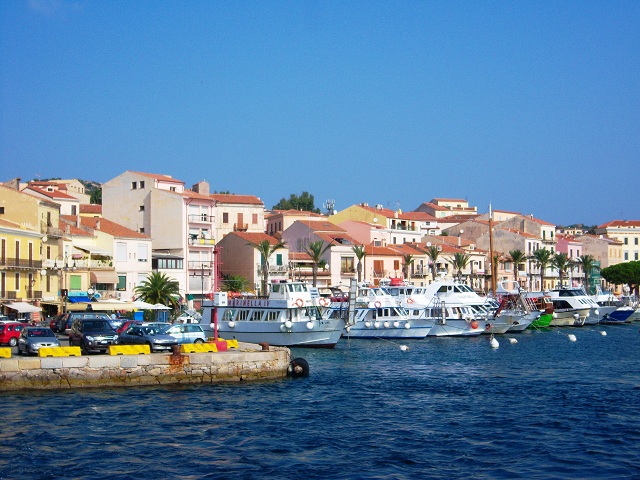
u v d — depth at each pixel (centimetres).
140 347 5184
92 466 3256
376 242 15038
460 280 13675
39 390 4753
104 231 10731
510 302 10669
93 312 8700
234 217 13775
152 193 12050
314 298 7969
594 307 12400
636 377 5797
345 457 3431
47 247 9438
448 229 17925
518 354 7456
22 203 9169
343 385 5309
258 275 12512
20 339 5700
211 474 3169
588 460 3397
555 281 17788
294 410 4400
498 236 17238
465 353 7544
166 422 4028
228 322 7969
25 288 8850
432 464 3334
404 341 8812
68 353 4972
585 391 5122
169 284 10044
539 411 4428
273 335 7812
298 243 14038
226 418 4156
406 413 4359
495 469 3262
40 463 3288
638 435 3841
